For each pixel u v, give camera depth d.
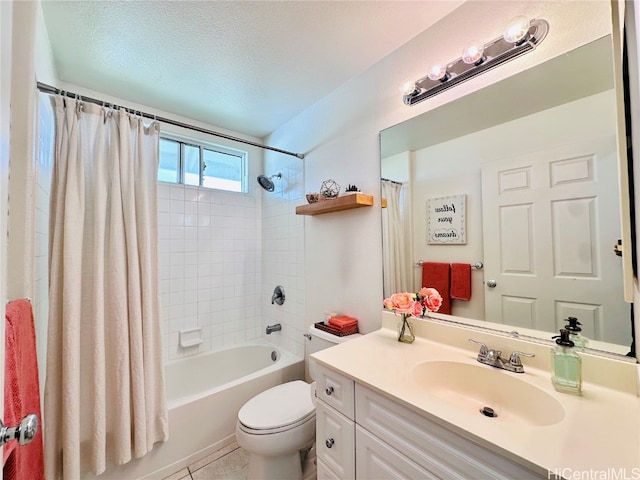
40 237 1.28
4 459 0.59
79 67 1.67
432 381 1.10
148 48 1.52
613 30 0.68
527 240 1.11
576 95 1.00
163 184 2.26
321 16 1.33
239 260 2.67
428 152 1.43
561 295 1.03
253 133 2.69
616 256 0.92
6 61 0.52
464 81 1.28
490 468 0.68
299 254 2.28
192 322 2.38
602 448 0.64
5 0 0.50
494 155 1.20
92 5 1.23
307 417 1.41
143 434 1.47
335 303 1.92
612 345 0.92
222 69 1.71
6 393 0.63
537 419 0.88
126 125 1.53
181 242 2.33
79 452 1.30
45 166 1.37
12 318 0.71
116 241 1.46
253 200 2.78
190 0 1.22
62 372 1.28
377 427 0.94
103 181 1.45
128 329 1.48
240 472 1.60
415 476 0.83
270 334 2.64
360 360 1.13
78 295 1.32
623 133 0.70
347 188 1.79
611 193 0.93
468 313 1.27
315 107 2.12
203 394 1.75
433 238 1.41
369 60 1.65
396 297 1.35
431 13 1.33
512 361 1.03
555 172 1.04
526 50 1.09
